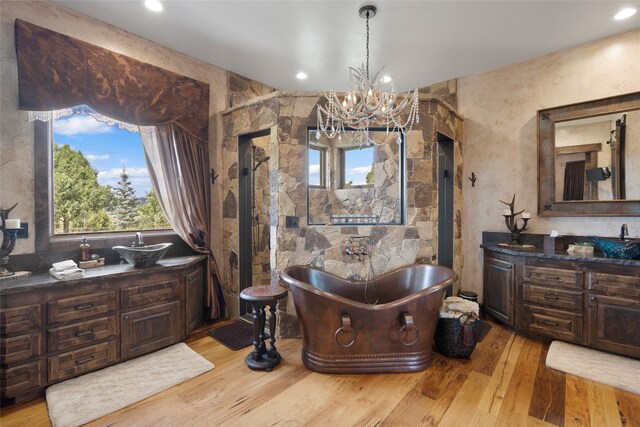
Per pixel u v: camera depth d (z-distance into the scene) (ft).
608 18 8.40
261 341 7.89
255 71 12.10
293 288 7.74
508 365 7.87
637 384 6.83
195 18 8.61
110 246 9.02
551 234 9.71
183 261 9.43
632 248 7.88
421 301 7.52
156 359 8.08
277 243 9.68
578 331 8.41
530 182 10.86
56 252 8.10
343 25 8.84
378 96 7.71
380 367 7.52
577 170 9.91
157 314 8.42
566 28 8.91
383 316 7.44
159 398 6.53
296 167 9.77
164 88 9.75
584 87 9.80
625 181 9.14
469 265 12.23
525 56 10.61
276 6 8.02
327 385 7.02
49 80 7.57
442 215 11.90
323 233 9.78
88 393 6.59
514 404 6.30
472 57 10.69
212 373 7.53
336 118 7.75
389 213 10.32
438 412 6.07
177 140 10.14
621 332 7.77
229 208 11.68
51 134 8.30
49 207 8.09
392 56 10.64
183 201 10.30
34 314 6.46
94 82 8.27
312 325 7.57
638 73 8.95
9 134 7.38
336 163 10.20
